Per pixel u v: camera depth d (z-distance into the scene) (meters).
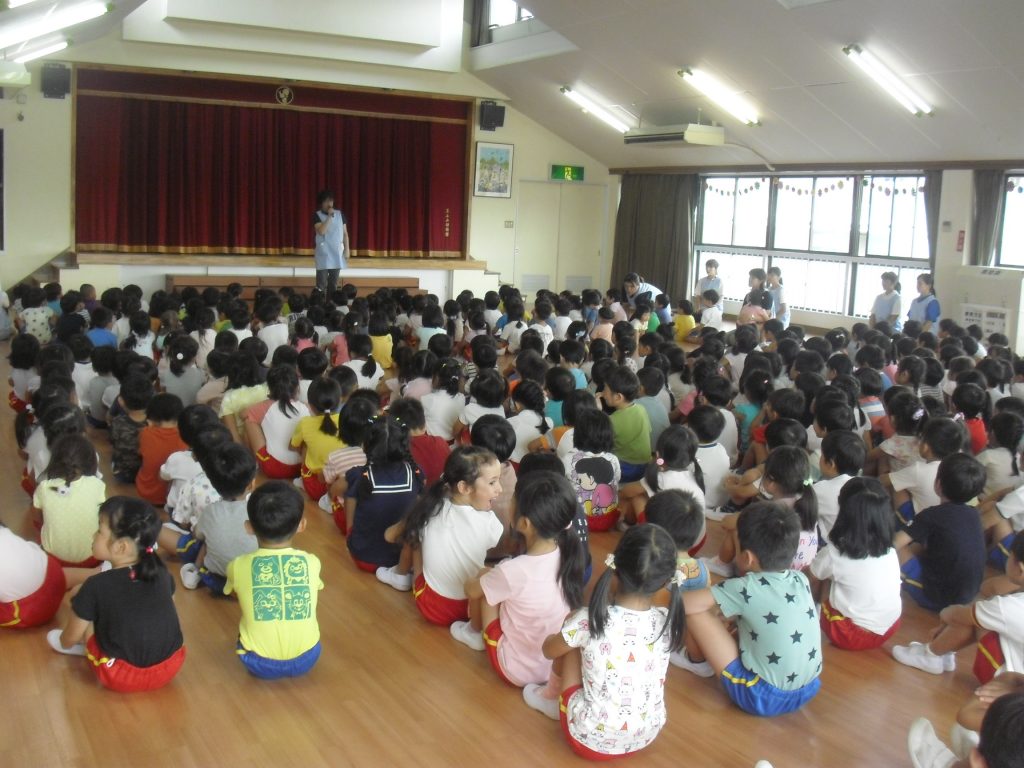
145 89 10.90
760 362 5.61
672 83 9.92
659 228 13.15
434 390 4.99
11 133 10.37
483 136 12.91
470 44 12.23
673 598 2.48
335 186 12.23
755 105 9.70
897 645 3.31
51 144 10.56
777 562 2.77
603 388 5.30
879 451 4.44
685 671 3.15
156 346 6.81
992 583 3.05
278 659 2.89
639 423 4.64
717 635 2.85
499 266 13.52
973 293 9.35
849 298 11.34
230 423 5.04
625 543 2.45
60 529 3.45
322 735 2.69
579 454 4.20
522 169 13.34
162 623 2.80
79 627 2.80
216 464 3.45
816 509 3.44
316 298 8.55
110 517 2.74
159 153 11.12
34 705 2.78
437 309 7.26
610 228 14.20
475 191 13.03
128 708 2.79
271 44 10.88
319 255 10.45
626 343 6.53
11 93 10.27
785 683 2.78
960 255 9.59
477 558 3.28
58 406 3.99
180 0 10.23
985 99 7.76
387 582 3.75
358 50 11.30
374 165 12.43
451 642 3.29
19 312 8.41
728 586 2.78
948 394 5.50
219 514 3.49
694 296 13.27
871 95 8.49
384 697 2.91
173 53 10.66
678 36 8.80
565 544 2.88
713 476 4.41
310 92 11.79
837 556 3.18
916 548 3.54
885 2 6.89
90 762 2.52
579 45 9.95
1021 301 8.94
